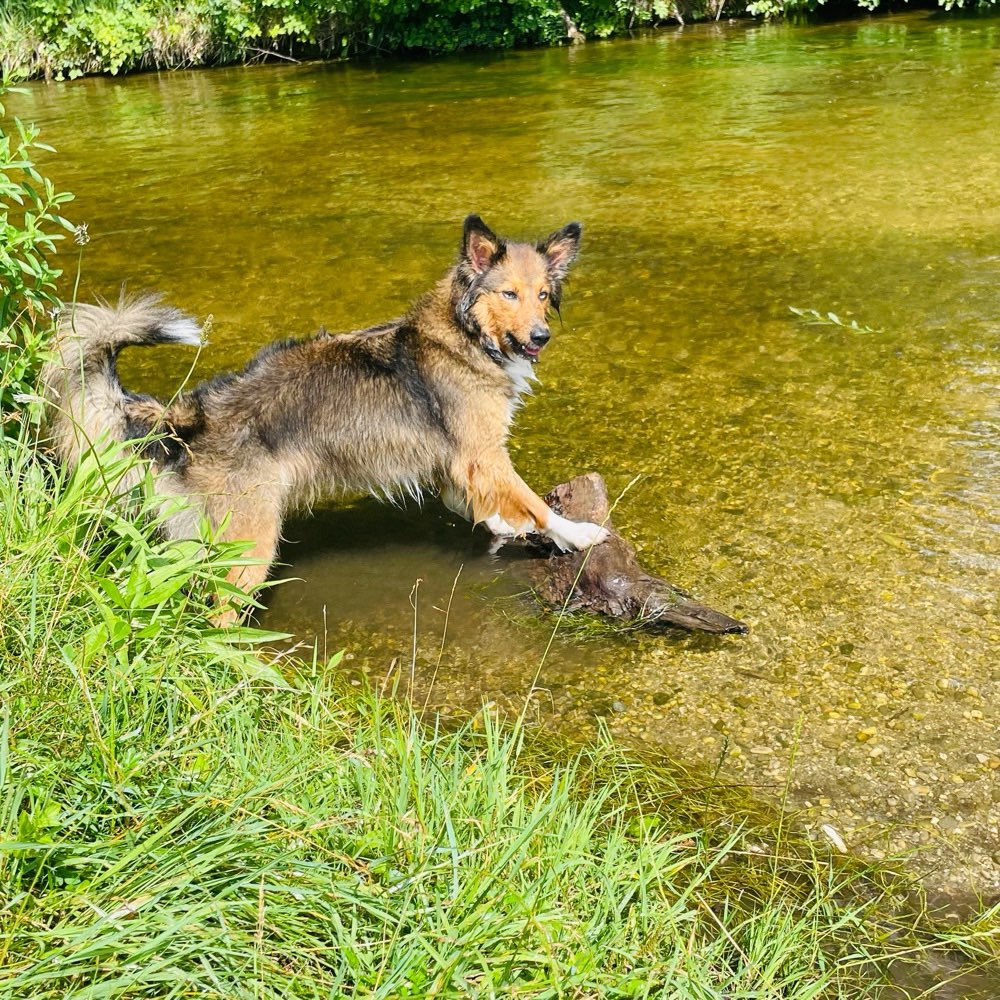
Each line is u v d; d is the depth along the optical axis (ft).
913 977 8.10
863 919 8.61
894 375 18.53
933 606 12.63
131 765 7.80
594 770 10.24
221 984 6.53
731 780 10.18
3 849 6.61
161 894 6.81
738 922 8.54
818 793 10.01
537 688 11.74
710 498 15.16
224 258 26.20
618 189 30.35
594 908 7.85
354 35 59.57
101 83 55.26
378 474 14.34
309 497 14.17
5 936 6.25
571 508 14.44
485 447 14.61
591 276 23.98
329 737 9.92
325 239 27.35
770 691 11.44
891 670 11.62
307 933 7.12
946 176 29.19
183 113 45.34
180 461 12.92
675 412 17.71
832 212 27.12
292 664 12.14
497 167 33.50
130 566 10.35
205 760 8.24
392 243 26.76
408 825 7.99
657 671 11.91
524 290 14.44
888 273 22.98
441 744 10.68
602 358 19.85
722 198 28.91
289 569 14.43
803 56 49.26
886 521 14.37
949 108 36.60
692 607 12.57
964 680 11.41
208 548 11.41
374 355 14.23
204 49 58.70
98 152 38.42
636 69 49.37
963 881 9.03
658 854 8.60
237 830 7.31
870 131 34.53
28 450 11.92
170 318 12.69
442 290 14.80
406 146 37.01
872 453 16.08
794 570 13.47
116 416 12.78
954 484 15.14
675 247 25.50
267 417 13.42
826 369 18.92
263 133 40.40
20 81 56.49
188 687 9.27
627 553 13.41
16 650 9.02
